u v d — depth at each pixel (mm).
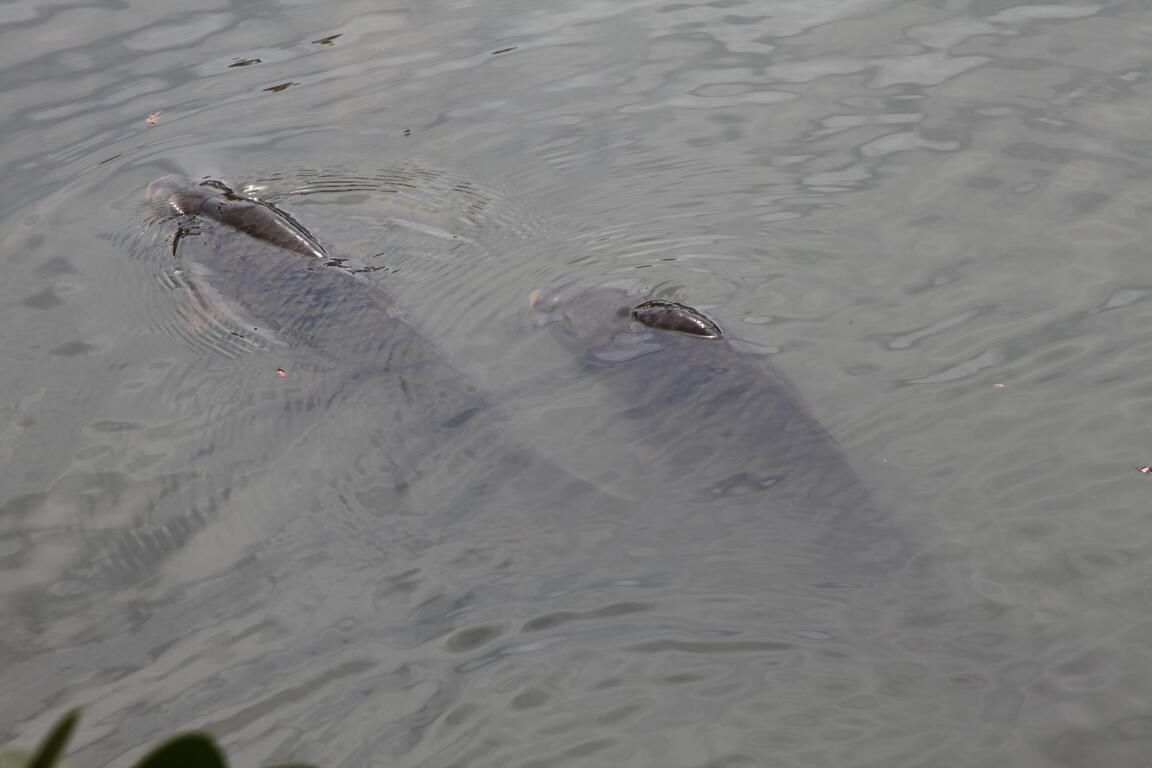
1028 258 8562
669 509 6395
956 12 12648
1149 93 10672
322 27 13492
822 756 5109
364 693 5590
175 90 12305
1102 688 5285
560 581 6082
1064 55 11508
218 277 8992
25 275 9414
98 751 5441
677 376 7316
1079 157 9797
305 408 7500
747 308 8320
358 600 6117
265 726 5477
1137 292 8062
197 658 5887
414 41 13000
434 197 10086
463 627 5883
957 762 5020
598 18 13258
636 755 5191
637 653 5645
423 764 5242
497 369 7793
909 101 10969
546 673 5598
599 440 6984
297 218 9859
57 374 8164
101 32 13602
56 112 12039
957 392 7258
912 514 6320
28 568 6547
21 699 5762
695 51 12336
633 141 10734
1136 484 6441
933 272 8531
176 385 7898
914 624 5645
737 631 5695
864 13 12859
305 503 6809
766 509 6277
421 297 8750
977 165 9836
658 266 8938
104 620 6191
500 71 12203
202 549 6570
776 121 10859
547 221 9656
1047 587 5820
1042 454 6699
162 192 10164
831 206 9508
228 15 13875
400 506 6688
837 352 7746
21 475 7234
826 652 5547
